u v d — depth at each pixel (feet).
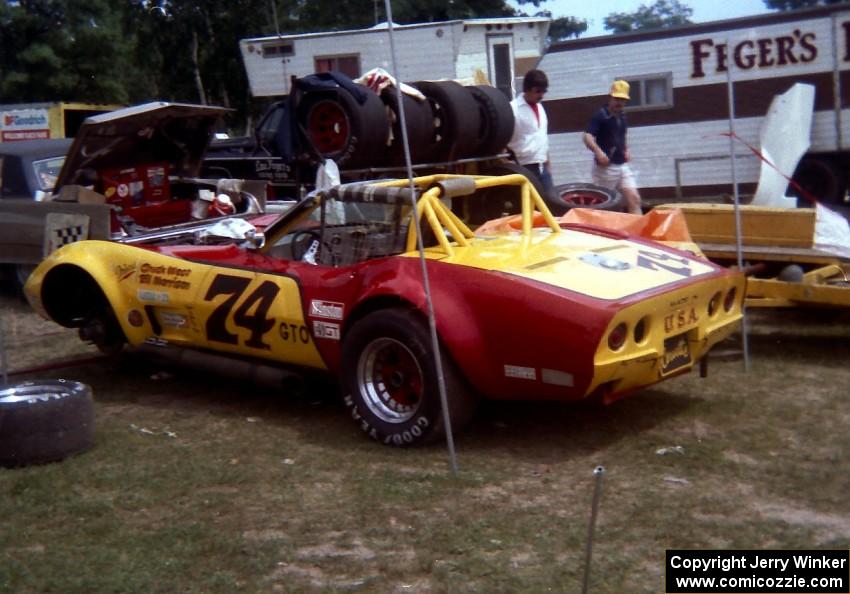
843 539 14.24
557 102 53.36
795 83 48.39
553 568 13.51
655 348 17.78
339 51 56.13
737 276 19.95
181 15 85.10
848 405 20.44
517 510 15.48
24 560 14.10
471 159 36.42
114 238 25.98
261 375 21.07
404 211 19.39
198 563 13.96
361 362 18.78
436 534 14.65
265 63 57.77
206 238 23.66
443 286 17.92
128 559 14.08
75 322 24.52
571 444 18.57
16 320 32.40
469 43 54.90
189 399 22.50
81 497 16.43
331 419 20.67
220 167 42.04
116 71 106.32
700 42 50.11
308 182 36.09
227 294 20.93
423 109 34.81
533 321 17.02
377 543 14.46
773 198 46.47
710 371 23.36
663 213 25.30
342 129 33.81
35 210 29.60
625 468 17.25
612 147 36.11
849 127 48.11
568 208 34.71
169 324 22.30
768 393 21.45
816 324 27.96
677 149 51.67
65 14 101.55
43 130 69.31
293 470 17.57
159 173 31.30
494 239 20.21
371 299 18.54
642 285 17.89
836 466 17.07
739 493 16.01
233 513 15.71
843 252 26.25
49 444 17.95
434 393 17.76
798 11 48.01
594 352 16.65
